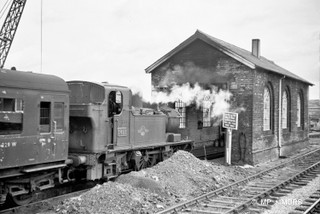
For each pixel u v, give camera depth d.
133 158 13.45
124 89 12.95
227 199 10.68
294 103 25.28
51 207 9.23
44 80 10.00
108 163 12.05
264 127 20.09
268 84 20.28
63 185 12.42
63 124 10.51
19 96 9.15
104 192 9.41
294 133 25.23
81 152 11.67
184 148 17.41
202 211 9.21
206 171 13.55
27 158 9.32
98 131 11.63
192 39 18.95
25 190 9.71
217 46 18.25
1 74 8.86
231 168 15.83
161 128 15.48
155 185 10.95
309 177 14.88
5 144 8.75
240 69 18.02
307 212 9.10
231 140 18.16
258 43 23.59
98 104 11.64
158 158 15.62
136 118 13.62
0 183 8.98
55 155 10.21
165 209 9.12
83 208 8.66
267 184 13.02
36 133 9.59
